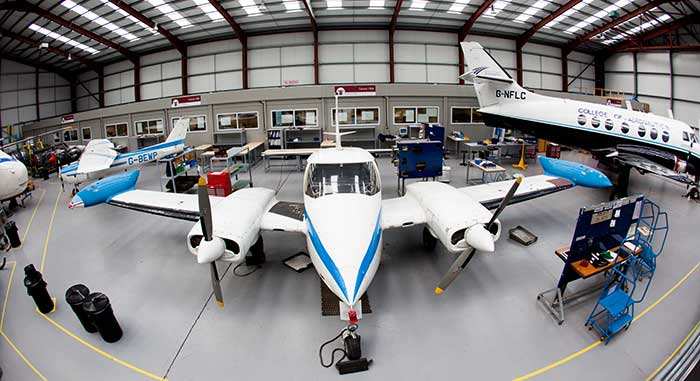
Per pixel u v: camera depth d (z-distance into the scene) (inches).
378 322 149.6
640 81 819.4
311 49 698.2
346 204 148.4
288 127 605.0
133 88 819.4
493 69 370.3
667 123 333.1
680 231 241.1
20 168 340.5
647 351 129.9
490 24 688.4
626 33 768.9
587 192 339.6
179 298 173.9
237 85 725.3
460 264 151.8
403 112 605.0
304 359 129.8
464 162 508.4
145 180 472.4
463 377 119.3
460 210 166.4
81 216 315.9
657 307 156.3
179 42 711.1
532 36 759.1
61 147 625.0
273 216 186.5
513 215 279.1
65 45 721.6
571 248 144.3
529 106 366.6
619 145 325.4
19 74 829.2
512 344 134.8
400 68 706.2
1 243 248.8
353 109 603.2
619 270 157.3
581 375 119.4
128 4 534.9
